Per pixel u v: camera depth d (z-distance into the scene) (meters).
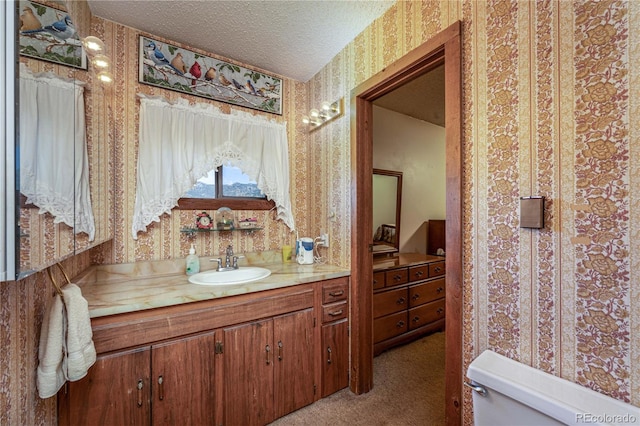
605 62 0.79
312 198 2.31
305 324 1.69
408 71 1.47
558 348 0.88
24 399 0.84
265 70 2.21
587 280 0.82
